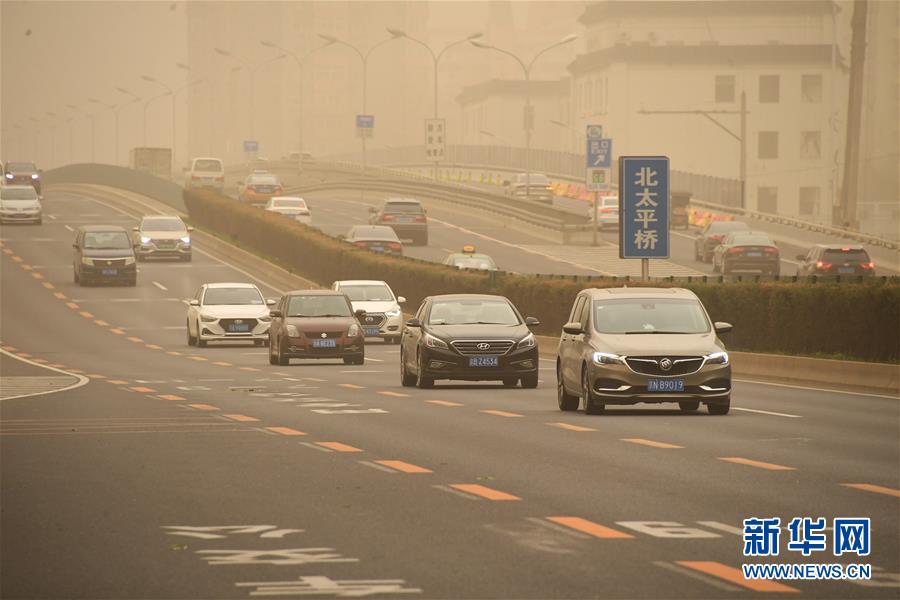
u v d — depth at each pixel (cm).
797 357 8606
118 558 2848
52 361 10862
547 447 4878
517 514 3406
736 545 2991
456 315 8062
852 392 7669
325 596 2495
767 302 9675
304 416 6119
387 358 11169
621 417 6066
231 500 3644
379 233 19188
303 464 4403
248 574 2686
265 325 12625
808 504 3559
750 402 6950
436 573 2692
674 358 6028
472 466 4347
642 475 4128
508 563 2792
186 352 12012
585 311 6456
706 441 5078
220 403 6856
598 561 2814
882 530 3177
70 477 4103
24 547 2975
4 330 14425
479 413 6269
